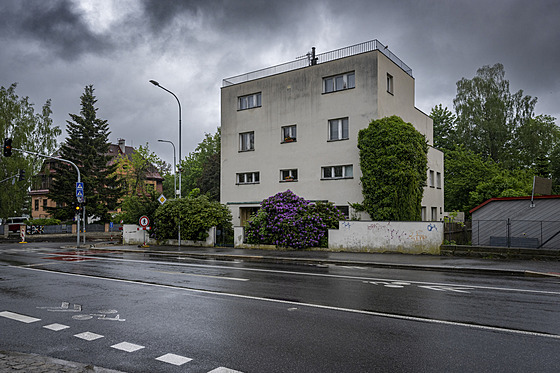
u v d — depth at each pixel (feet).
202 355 17.56
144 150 184.24
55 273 45.80
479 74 170.40
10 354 17.85
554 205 59.06
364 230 63.93
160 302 28.84
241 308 26.50
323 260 55.57
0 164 159.12
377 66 80.84
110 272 46.24
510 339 19.47
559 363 16.35
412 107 97.19
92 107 170.71
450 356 17.16
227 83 104.47
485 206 64.44
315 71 89.10
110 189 167.43
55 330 21.89
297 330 21.21
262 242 74.18
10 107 166.40
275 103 95.04
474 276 41.14
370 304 27.40
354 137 82.94
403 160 74.28
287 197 74.90
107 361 16.98
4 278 42.06
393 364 16.25
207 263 55.62
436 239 58.18
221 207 88.48
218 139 195.11
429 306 26.68
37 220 170.40
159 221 89.10
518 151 161.38
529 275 41.65
